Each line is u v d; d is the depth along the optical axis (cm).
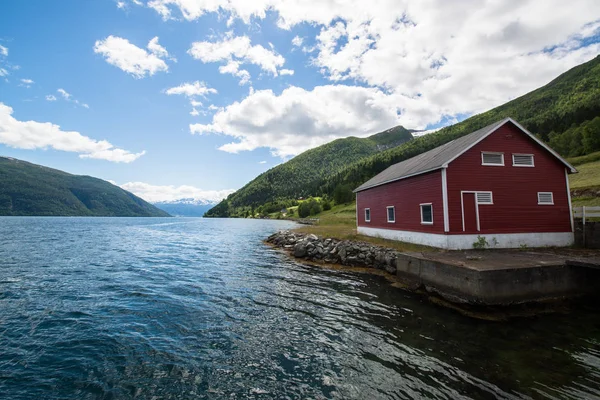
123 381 698
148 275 1803
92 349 848
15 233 4794
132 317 1098
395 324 1029
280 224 9006
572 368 738
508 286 1141
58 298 1321
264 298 1333
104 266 2088
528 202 1853
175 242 3856
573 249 1738
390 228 2372
